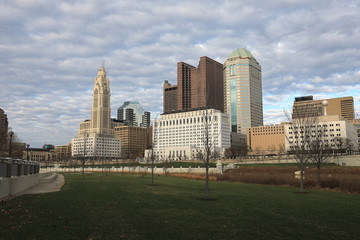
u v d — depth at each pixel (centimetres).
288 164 11250
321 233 1562
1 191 2844
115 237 1431
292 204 2608
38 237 1402
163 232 1536
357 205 2566
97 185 4728
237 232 1560
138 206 2400
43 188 4128
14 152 12369
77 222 1739
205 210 2233
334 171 6975
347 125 18650
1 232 1478
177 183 5350
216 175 7031
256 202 2722
